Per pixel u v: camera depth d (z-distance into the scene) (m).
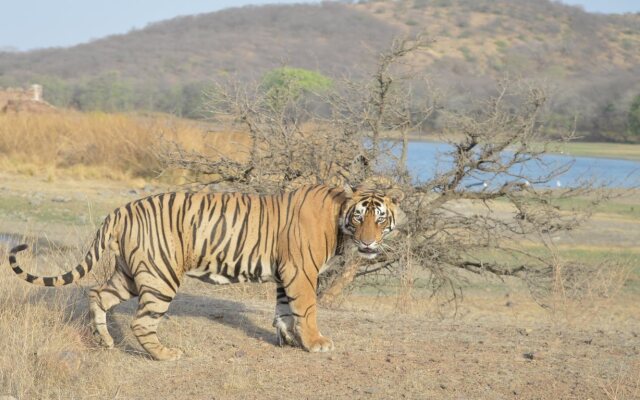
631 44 197.12
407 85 12.77
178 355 8.12
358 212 7.82
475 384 7.49
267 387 7.35
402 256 12.16
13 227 19.92
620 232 24.64
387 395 7.18
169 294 7.98
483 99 12.60
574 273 13.03
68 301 9.88
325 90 13.59
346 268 12.24
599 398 7.18
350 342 8.81
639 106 101.06
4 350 7.85
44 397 7.06
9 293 9.73
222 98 12.89
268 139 12.82
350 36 193.00
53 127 35.78
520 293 16.77
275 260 8.17
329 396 7.14
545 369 7.98
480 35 192.38
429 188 12.30
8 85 127.19
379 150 12.48
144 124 33.56
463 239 12.76
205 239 7.97
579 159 68.56
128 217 7.97
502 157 12.38
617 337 9.64
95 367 7.72
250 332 9.18
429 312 12.66
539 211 12.88
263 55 175.50
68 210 23.33
